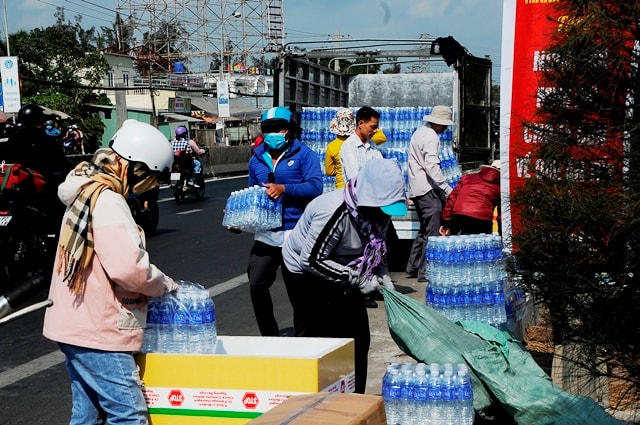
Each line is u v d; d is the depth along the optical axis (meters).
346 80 14.09
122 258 3.50
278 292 9.27
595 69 3.46
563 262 3.48
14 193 9.17
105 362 3.58
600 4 3.43
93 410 3.77
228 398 3.64
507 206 4.12
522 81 4.86
